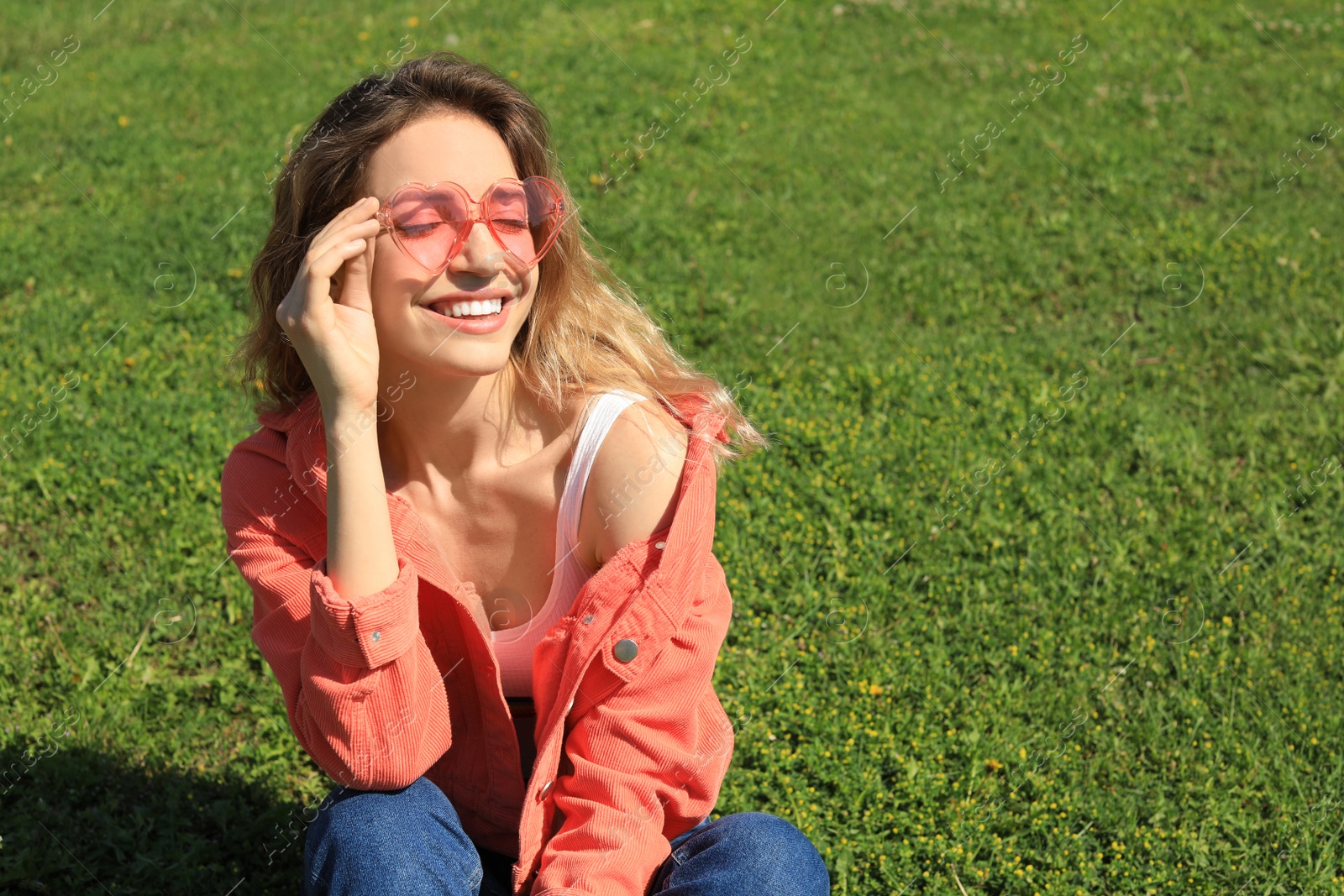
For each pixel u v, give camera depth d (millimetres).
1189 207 6613
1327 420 4828
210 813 3055
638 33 9469
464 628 2100
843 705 3490
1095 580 3980
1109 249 6156
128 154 7344
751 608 3848
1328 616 3840
